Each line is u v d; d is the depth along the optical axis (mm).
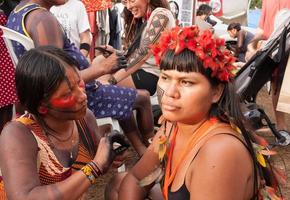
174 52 1358
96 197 3057
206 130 1423
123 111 3057
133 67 3229
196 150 1410
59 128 1631
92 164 1536
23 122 1572
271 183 1559
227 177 1320
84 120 1810
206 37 1342
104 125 2984
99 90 2928
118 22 6172
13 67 2756
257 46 5035
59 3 2430
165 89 1403
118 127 3074
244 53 7102
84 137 1779
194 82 1364
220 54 1353
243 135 1415
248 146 1401
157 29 3105
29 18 2301
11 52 2549
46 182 1586
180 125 1480
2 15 2848
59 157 1617
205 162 1351
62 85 1527
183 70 1353
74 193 1483
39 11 2309
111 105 2996
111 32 6176
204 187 1344
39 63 1518
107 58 2547
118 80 3240
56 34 2322
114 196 1849
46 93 1521
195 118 1413
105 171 1562
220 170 1320
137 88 3549
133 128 3238
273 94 4137
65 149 1650
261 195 1489
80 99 1589
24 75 1527
